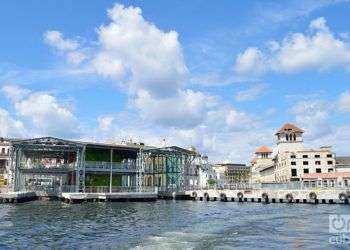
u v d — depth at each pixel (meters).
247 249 28.62
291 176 136.75
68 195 76.38
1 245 30.84
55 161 99.88
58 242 32.00
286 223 43.06
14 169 85.81
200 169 152.12
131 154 95.06
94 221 45.59
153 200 86.81
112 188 89.00
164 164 106.31
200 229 38.06
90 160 88.38
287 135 157.00
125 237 33.84
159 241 31.39
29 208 63.22
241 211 59.31
